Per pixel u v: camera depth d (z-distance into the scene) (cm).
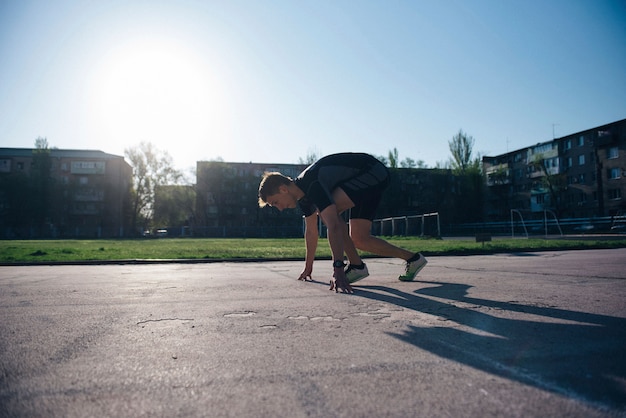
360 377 120
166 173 5266
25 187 4916
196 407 100
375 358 138
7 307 247
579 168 4375
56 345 159
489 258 750
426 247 1117
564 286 319
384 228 3375
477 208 5547
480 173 5531
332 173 320
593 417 93
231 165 6097
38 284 377
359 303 250
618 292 284
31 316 218
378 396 106
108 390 112
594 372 122
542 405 99
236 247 1386
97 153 6044
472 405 100
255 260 762
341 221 305
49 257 827
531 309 223
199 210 5691
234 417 95
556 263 577
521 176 5284
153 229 5450
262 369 129
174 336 173
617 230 3019
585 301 247
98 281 402
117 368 131
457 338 164
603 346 150
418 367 129
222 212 5816
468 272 452
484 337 165
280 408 99
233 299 271
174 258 784
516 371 124
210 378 121
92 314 223
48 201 5041
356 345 155
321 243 1673
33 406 102
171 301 266
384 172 341
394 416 94
